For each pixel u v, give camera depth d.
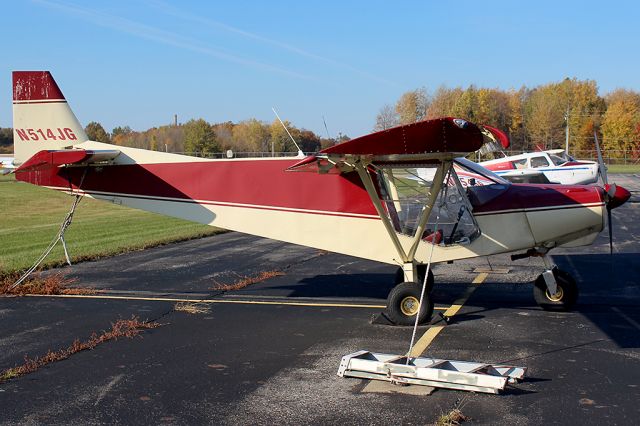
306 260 12.08
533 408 4.48
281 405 4.65
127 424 4.35
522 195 7.60
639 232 15.63
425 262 7.66
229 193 8.38
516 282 9.48
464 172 8.03
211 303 8.33
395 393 4.85
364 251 7.95
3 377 5.32
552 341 6.23
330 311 7.79
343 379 5.21
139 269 11.25
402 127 5.57
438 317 7.02
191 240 15.59
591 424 4.19
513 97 69.88
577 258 11.76
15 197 32.28
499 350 5.94
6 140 110.75
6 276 10.16
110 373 5.45
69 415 4.52
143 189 8.67
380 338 6.47
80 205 28.47
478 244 7.62
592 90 71.25
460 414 4.33
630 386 4.90
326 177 8.00
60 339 6.57
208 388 5.04
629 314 7.36
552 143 68.00
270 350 6.09
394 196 7.69
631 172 47.12
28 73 9.01
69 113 9.05
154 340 6.50
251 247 14.10
